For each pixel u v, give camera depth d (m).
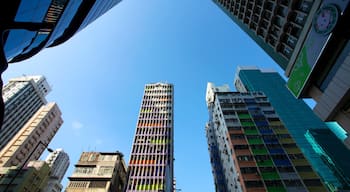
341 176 50.28
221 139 61.03
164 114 72.25
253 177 38.00
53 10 18.48
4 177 45.34
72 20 26.38
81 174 48.97
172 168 55.97
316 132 62.78
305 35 25.56
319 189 34.81
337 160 53.47
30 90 102.38
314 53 23.16
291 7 30.11
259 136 47.94
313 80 24.52
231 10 57.16
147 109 75.00
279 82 89.88
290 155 42.12
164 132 64.31
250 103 60.75
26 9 13.50
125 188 47.41
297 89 26.84
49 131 92.69
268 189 35.44
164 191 45.66
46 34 20.95
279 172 38.44
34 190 48.62
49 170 56.19
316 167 55.25
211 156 76.38
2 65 7.71
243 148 44.94
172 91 86.31
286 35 32.75
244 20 47.44
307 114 73.50
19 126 90.38
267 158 41.78
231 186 49.75
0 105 6.28
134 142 60.53
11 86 100.06
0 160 65.81
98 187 45.31
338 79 20.09
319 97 23.72
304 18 28.02
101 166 52.22
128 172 51.53
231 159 46.97
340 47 20.42
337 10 19.89
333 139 59.62
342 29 19.72
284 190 35.03
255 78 92.56
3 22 12.46
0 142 78.69
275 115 54.78
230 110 57.84
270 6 37.00
